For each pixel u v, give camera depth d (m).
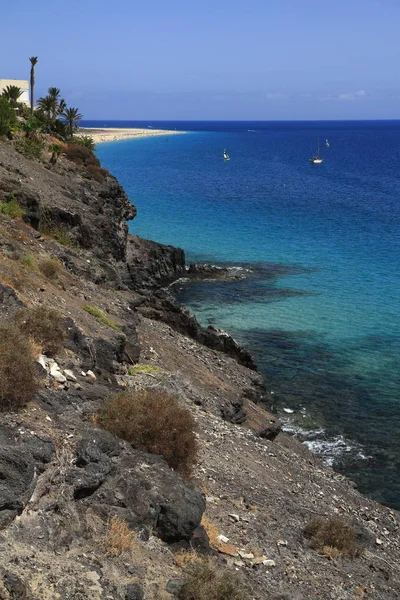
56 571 8.92
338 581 13.33
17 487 9.63
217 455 18.22
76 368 16.06
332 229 82.25
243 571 11.94
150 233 78.00
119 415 13.44
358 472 26.12
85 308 23.83
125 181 135.75
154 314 34.38
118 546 10.20
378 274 59.38
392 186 134.12
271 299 51.28
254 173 160.25
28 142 50.72
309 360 38.12
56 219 36.50
